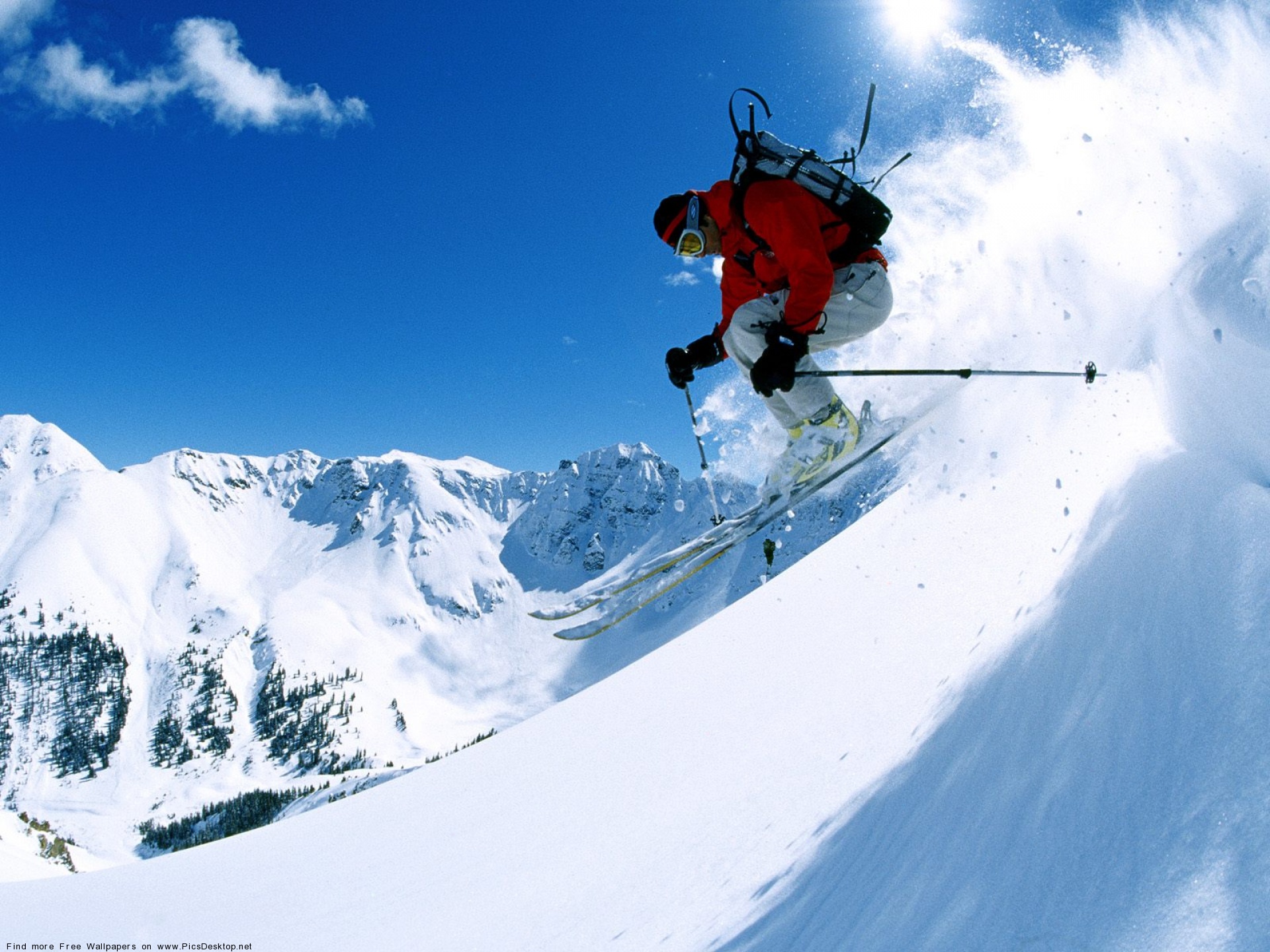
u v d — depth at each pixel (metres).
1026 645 2.02
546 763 10.54
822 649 7.27
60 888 10.23
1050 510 3.49
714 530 4.27
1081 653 1.62
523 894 5.46
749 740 5.95
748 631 11.66
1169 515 1.78
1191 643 1.28
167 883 10.27
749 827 3.76
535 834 7.30
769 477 4.27
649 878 4.18
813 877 2.18
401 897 7.11
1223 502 1.60
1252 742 0.98
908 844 1.64
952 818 1.53
